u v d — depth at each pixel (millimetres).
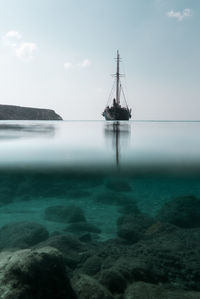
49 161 10430
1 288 3189
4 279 3299
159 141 11609
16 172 14508
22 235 7809
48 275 3451
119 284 4035
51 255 3674
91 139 12391
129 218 9172
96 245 6973
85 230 9875
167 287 4234
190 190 29109
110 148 9914
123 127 23734
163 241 6273
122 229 8000
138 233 7738
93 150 9891
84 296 3684
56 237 6391
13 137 12516
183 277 4582
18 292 3146
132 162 10133
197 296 3938
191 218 9398
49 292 3361
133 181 20375
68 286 3607
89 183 20906
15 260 3516
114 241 7410
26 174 15734
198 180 17312
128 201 16391
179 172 12211
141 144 10719
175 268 4836
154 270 4590
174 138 12703
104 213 13742
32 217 13852
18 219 13367
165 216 9711
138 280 4281
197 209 9742
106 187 19297
